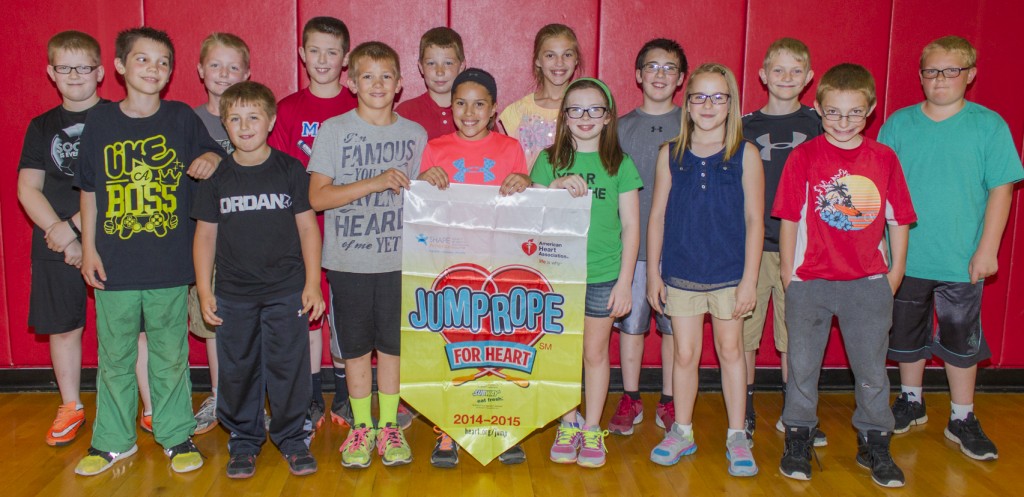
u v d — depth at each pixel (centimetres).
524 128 319
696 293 279
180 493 258
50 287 296
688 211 275
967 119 293
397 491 261
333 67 310
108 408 277
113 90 346
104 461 276
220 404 275
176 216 270
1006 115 356
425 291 270
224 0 344
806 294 274
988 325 369
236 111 255
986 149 290
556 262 268
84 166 264
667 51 306
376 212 273
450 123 320
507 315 271
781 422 321
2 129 345
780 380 373
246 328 267
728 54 354
